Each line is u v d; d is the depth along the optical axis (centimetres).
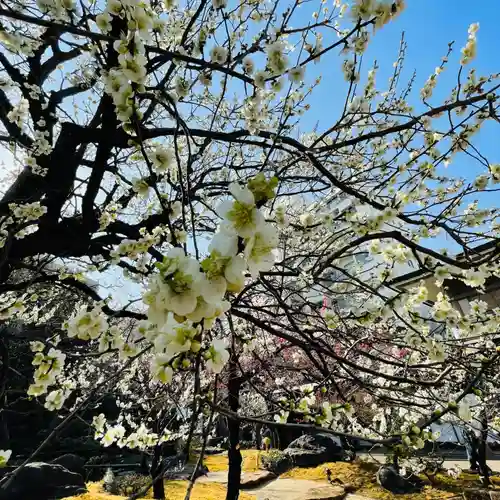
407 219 211
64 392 213
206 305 83
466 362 222
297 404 196
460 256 226
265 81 197
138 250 267
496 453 965
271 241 84
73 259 375
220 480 849
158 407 539
